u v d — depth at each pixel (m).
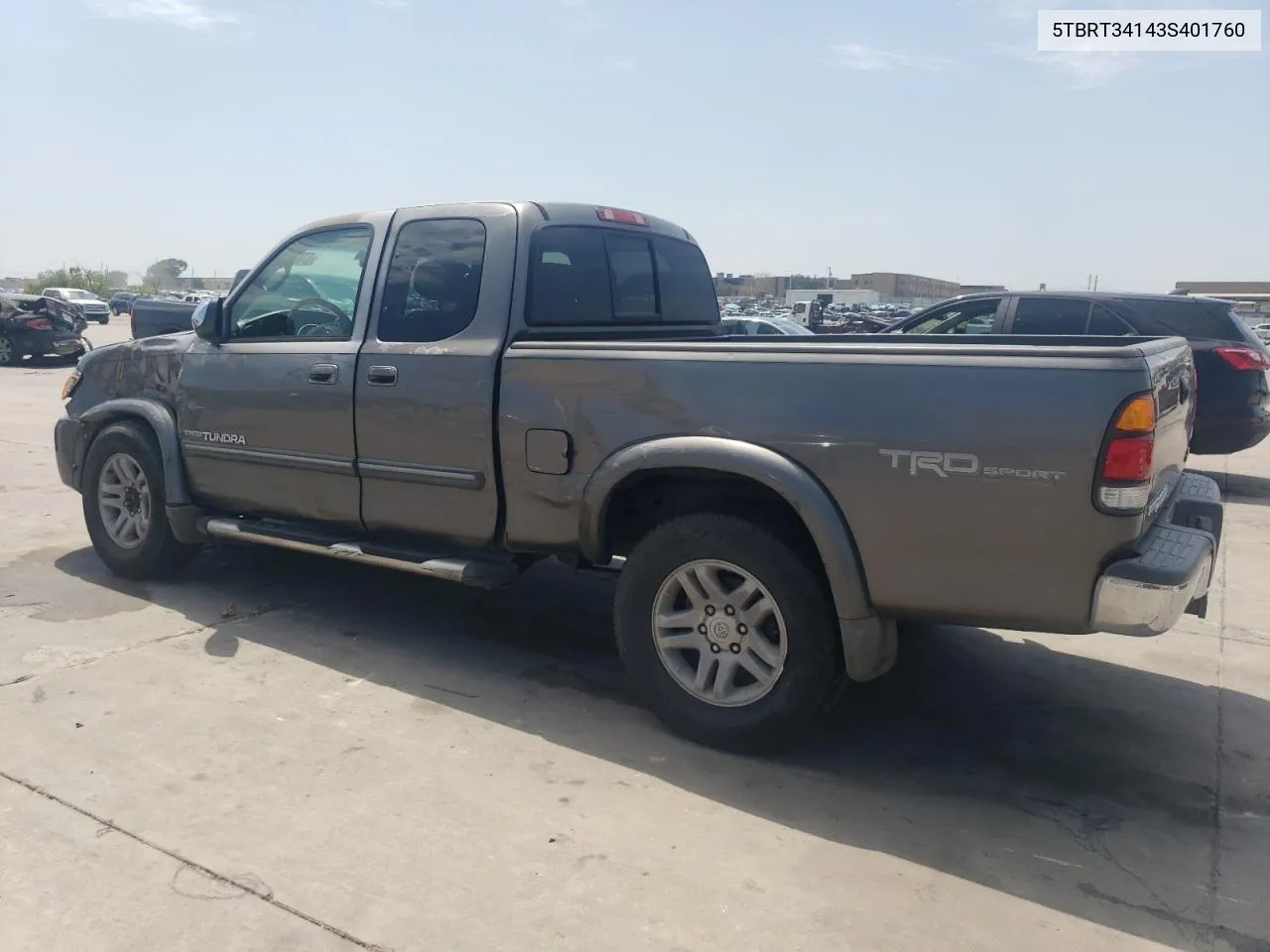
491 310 4.19
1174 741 3.96
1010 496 3.12
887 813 3.34
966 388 3.17
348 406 4.51
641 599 3.84
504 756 3.66
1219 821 3.34
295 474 4.80
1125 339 3.90
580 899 2.80
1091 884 2.96
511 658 4.65
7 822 3.10
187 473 5.28
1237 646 5.06
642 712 4.10
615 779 3.51
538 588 5.77
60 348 21.25
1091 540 3.05
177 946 2.56
